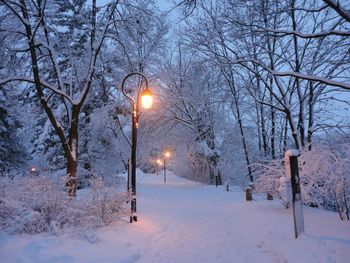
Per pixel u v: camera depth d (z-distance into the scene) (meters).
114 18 15.32
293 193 7.01
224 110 29.25
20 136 25.67
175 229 9.17
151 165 59.50
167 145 31.81
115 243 6.83
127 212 9.29
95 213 8.43
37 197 8.02
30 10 13.66
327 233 6.91
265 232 7.97
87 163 23.69
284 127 20.14
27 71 14.61
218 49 17.16
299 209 6.96
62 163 23.88
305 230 7.28
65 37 17.30
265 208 11.94
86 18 18.39
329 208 11.52
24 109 21.17
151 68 25.98
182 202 16.44
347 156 9.47
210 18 16.77
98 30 16.81
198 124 28.84
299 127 15.14
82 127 24.23
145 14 16.08
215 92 26.83
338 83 9.20
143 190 23.41
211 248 6.99
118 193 9.16
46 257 5.57
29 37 12.23
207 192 22.28
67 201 8.17
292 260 5.46
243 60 12.96
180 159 37.19
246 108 22.64
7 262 5.31
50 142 23.72
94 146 24.58
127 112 25.08
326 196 9.79
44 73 20.61
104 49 23.19
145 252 6.62
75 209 8.03
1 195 7.95
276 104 19.11
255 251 6.60
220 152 28.84
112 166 26.28
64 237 6.72
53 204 7.89
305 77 9.60
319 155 9.59
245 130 28.06
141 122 27.55
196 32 16.95
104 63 23.25
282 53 15.70
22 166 25.50
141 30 17.75
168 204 15.36
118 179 26.20
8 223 7.20
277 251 6.22
